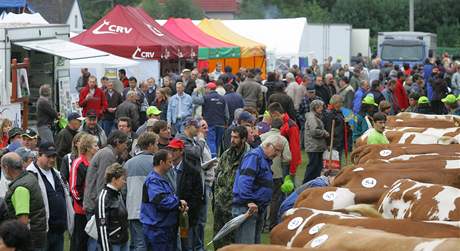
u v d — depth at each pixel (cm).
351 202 1030
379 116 1497
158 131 1377
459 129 1534
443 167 1123
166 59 3052
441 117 1739
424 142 1453
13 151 1265
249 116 1468
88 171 1265
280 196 1500
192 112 2330
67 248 1470
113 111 2358
